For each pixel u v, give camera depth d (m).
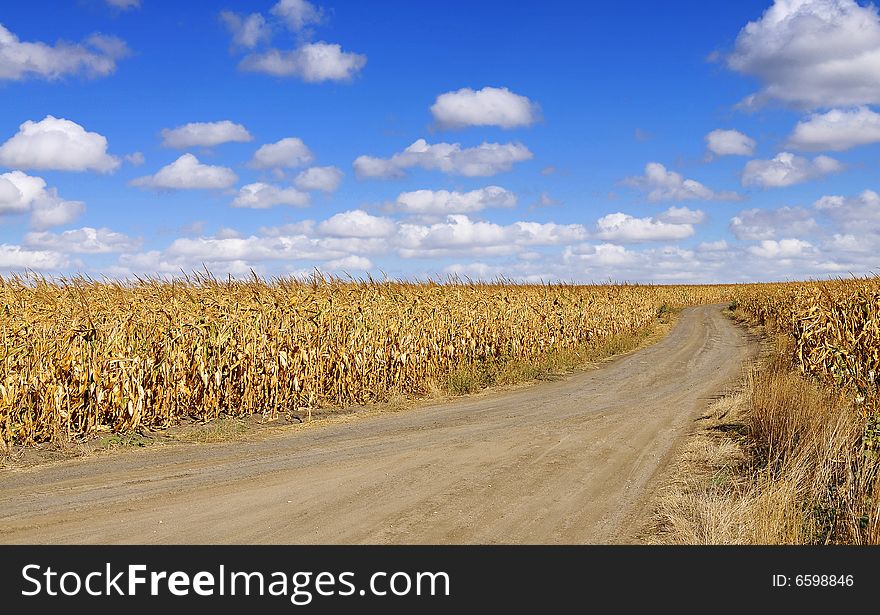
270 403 14.91
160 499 8.25
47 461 10.34
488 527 7.35
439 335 19.97
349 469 9.78
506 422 13.68
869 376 15.85
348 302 18.64
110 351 12.73
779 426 10.07
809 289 26.81
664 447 11.20
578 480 9.23
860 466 8.16
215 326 14.42
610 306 33.25
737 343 32.00
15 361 11.55
